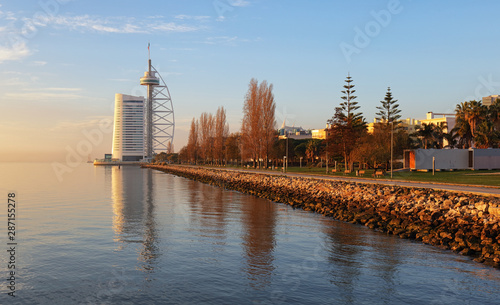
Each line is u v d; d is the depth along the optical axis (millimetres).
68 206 42312
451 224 25547
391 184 42469
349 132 77875
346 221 30875
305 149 126375
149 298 14586
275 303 14023
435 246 22016
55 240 24266
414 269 17719
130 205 42969
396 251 20938
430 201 30281
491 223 23156
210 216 33906
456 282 16031
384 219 29484
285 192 51750
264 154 98125
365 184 43875
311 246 22203
